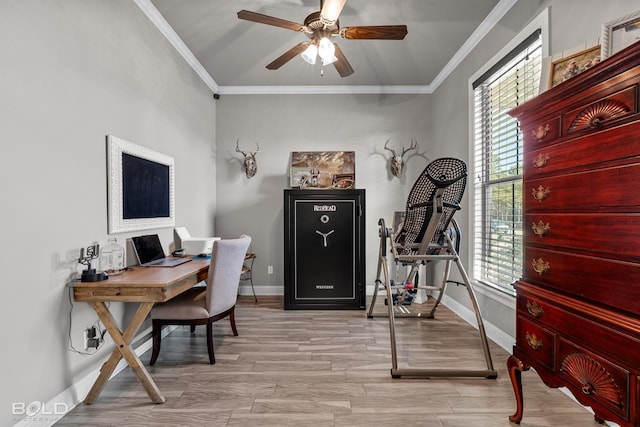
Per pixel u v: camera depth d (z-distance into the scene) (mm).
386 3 2695
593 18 1849
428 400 1951
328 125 4516
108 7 2230
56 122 1791
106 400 1952
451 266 3846
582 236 1296
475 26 3031
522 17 2521
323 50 2342
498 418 1781
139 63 2613
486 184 3137
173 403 1922
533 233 1597
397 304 3592
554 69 1672
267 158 4504
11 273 1534
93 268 2051
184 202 3496
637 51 1025
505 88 2846
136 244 2527
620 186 1137
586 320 1263
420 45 3379
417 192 2350
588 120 1266
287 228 3879
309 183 4359
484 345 2270
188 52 3477
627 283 1112
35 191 1661
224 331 3129
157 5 2699
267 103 4508
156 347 2426
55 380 1781
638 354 1062
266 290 4523
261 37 3223
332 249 3887
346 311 3789
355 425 1723
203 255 3041
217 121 4488
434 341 2857
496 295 2830
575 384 1321
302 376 2240
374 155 4527
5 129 1504
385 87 4484
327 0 2023
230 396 1995
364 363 2438
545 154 1503
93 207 2084
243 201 4504
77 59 1946
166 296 1899
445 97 4035
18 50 1565
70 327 1891
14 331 1550
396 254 2410
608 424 1698
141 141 2646
